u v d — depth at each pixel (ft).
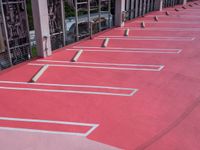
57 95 24.32
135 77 28.86
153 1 83.15
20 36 33.99
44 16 33.73
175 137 17.42
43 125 19.02
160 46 42.29
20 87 26.27
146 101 22.90
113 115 20.44
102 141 17.01
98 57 36.55
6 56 32.37
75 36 45.68
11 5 31.53
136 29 56.44
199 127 18.65
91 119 19.85
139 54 38.01
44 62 34.22
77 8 43.52
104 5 53.62
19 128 18.66
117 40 46.73
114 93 24.66
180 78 28.40
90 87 26.17
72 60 34.73
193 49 40.37
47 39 35.42
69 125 18.99
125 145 16.56
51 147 16.30
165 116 20.25
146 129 18.42
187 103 22.48
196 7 97.60
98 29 53.57
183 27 58.49
